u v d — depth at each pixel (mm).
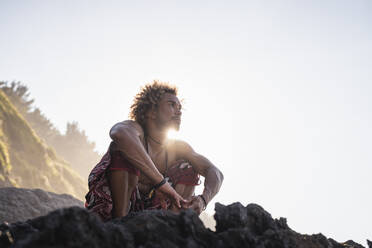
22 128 46219
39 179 41125
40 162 44781
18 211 12406
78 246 1077
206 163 2645
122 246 1195
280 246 1385
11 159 40594
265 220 1572
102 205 2312
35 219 1459
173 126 2631
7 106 47531
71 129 104812
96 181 2332
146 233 1318
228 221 1499
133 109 2686
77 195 46719
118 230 1218
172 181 2654
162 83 2709
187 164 2701
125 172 2254
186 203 2271
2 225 1348
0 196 12844
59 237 1084
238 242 1311
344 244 1775
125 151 2215
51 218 1105
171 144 2742
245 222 1518
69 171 51969
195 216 1423
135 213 1510
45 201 13914
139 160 2207
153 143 2623
